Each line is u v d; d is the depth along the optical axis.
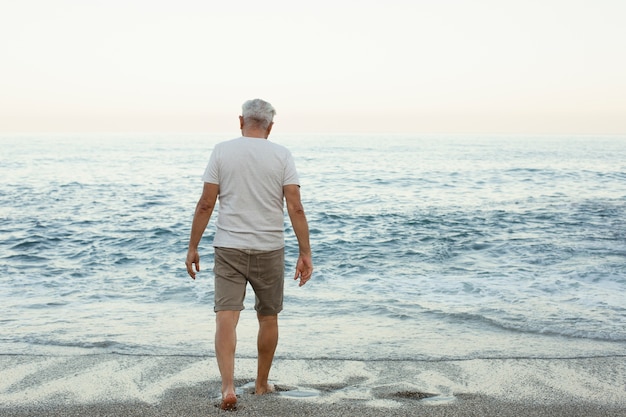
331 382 3.61
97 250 9.59
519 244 9.91
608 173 29.58
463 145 105.69
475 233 11.30
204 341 4.68
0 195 18.36
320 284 7.18
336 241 10.59
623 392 3.41
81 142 117.25
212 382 3.57
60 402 3.20
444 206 16.06
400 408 3.14
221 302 3.14
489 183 24.12
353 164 40.94
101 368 3.81
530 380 3.63
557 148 86.25
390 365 3.95
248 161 3.11
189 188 21.52
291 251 9.65
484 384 3.56
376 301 6.25
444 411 3.10
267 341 3.29
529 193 19.77
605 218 13.14
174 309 5.94
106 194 19.06
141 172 31.27
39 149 72.38
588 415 3.07
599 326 5.18
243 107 3.25
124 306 6.06
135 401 3.22
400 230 11.86
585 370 3.82
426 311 5.80
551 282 7.13
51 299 6.38
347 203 16.95
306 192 20.42
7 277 7.58
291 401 3.22
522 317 5.52
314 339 4.79
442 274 7.78
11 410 3.07
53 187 21.38
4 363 3.89
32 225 12.30
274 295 3.24
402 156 56.72
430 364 3.97
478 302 6.20
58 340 4.68
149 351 4.34
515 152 68.19
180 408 3.10
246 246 3.11
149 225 12.35
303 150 77.19
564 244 9.80
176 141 133.62
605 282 7.10
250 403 3.16
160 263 8.54
